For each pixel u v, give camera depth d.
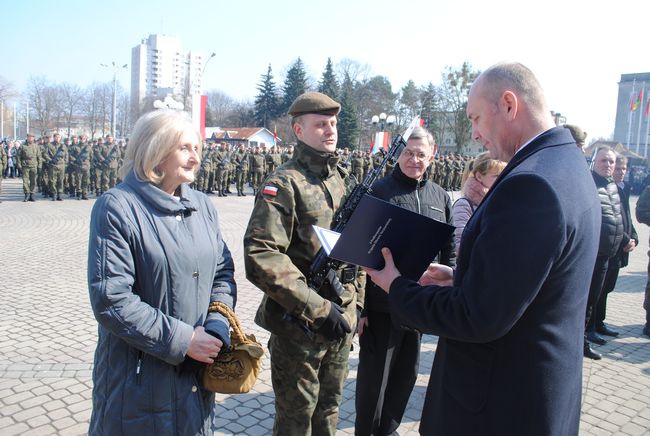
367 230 1.75
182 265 1.93
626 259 5.64
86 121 57.22
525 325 1.53
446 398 1.72
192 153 2.04
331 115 2.45
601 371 4.60
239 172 19.91
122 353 1.86
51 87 54.41
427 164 3.29
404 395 3.17
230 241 9.95
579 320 1.58
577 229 1.45
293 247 2.41
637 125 48.88
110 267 1.77
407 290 1.71
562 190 1.43
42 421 3.28
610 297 7.39
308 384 2.40
